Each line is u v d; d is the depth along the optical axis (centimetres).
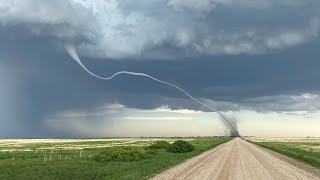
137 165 3962
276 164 4169
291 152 6406
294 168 3700
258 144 11731
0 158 5216
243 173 3181
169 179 2738
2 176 2988
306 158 4809
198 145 10019
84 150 7425
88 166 3862
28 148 8881
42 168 3616
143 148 7400
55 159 4875
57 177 2952
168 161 4394
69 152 6644
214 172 3259
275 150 7588
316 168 3753
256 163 4278
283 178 2853
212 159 4978
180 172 3253
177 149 6806
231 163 4281
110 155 4659
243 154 6197
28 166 3828
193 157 5478
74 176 3012
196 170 3438
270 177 2906
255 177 2897
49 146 10375
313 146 10169
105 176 3031
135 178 2709
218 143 12444
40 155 5722
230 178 2822
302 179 2800
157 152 6538
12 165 3909
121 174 3016
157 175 3000
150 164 3997
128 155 4716
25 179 2823
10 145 11562
